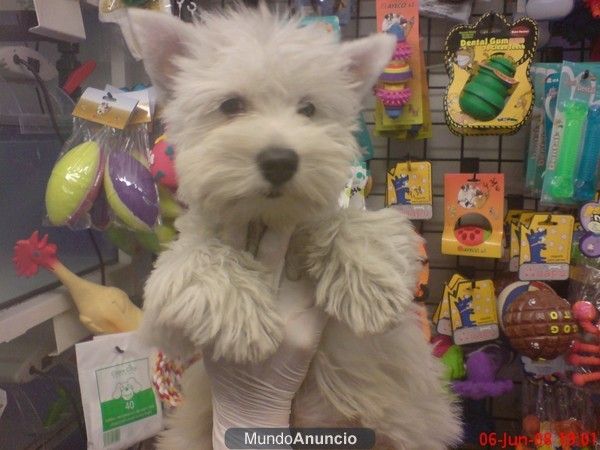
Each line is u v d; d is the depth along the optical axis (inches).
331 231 29.3
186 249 28.9
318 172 27.3
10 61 46.5
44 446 49.2
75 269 53.5
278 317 28.5
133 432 45.1
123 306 47.5
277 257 29.8
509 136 58.6
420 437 32.9
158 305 27.8
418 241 32.2
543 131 52.1
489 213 53.6
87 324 46.8
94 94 46.8
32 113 48.3
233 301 27.3
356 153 32.2
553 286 56.9
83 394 43.0
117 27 52.0
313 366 31.5
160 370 45.1
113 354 44.4
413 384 33.0
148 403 45.7
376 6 54.6
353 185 48.1
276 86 28.5
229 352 27.4
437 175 60.5
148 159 47.6
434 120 59.9
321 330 30.4
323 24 37.4
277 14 35.7
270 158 26.0
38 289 47.9
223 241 29.8
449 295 54.6
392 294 28.5
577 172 48.8
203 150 27.7
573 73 48.9
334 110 31.0
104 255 58.4
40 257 45.3
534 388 53.3
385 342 32.3
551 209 56.5
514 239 53.4
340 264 28.9
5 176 48.1
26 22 47.2
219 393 31.0
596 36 53.4
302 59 28.8
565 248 51.0
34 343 49.1
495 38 50.4
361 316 28.3
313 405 32.2
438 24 58.1
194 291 27.1
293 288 30.6
